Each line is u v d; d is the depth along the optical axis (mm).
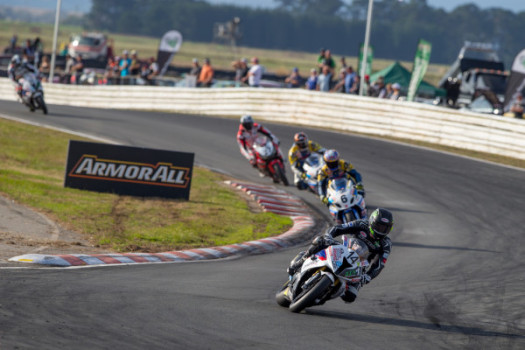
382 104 86000
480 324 25328
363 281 25156
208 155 69375
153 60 125312
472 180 62094
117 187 48531
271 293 27734
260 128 58000
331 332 22547
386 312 26359
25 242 33750
